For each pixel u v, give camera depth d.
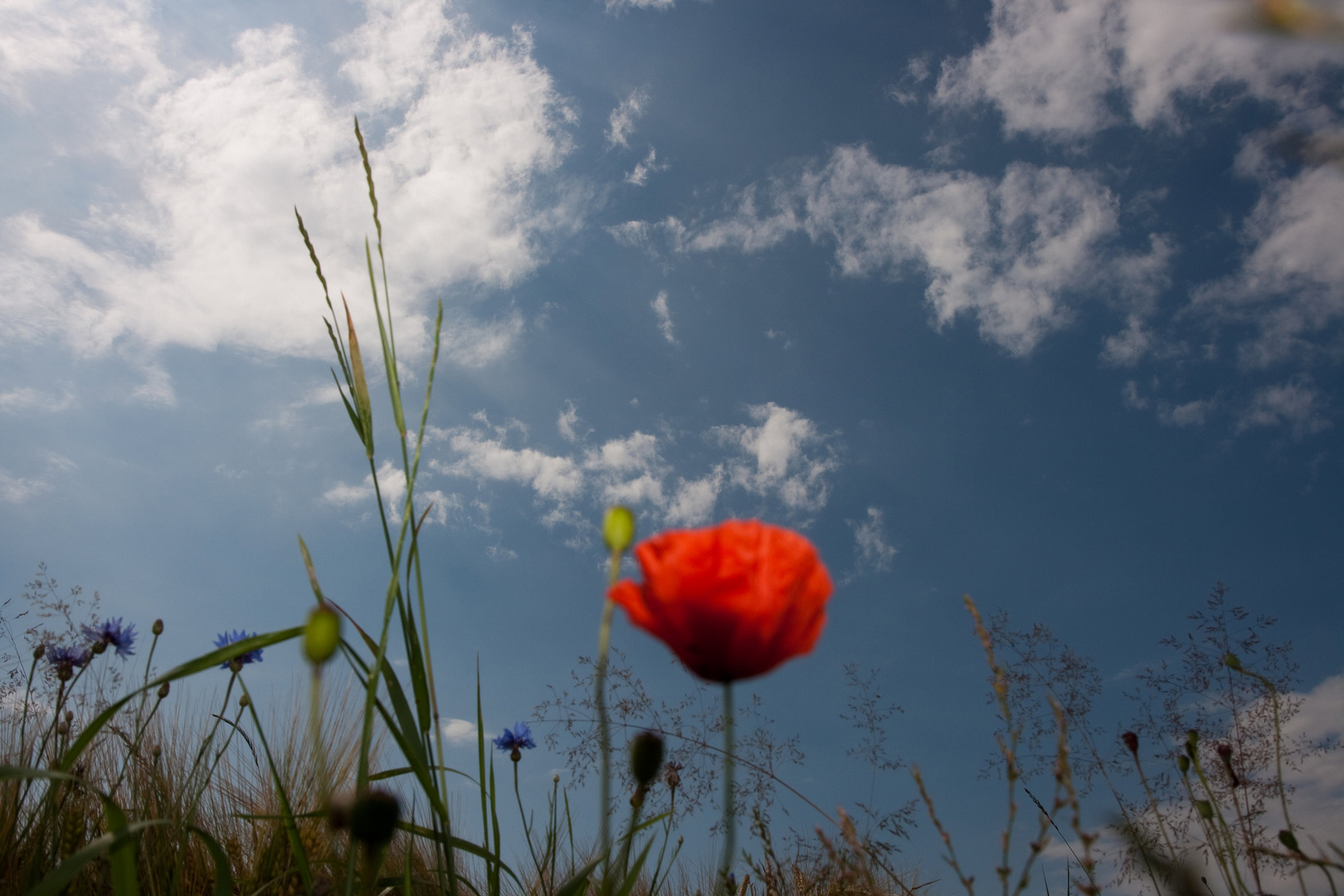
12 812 0.55
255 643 0.33
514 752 0.58
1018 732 0.36
